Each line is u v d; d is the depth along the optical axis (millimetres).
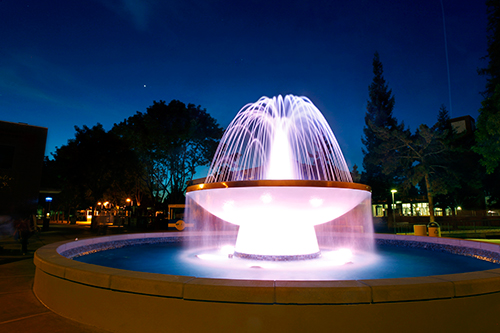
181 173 28984
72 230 25500
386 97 42188
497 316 3156
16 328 3523
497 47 21453
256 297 2955
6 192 20703
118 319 3383
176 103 29109
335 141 9641
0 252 10781
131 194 33906
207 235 11336
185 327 3086
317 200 5465
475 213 34656
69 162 27734
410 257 7145
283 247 6387
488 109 18859
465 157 28406
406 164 29641
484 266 6043
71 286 3863
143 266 6043
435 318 2979
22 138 21594
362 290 2924
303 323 2906
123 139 28625
